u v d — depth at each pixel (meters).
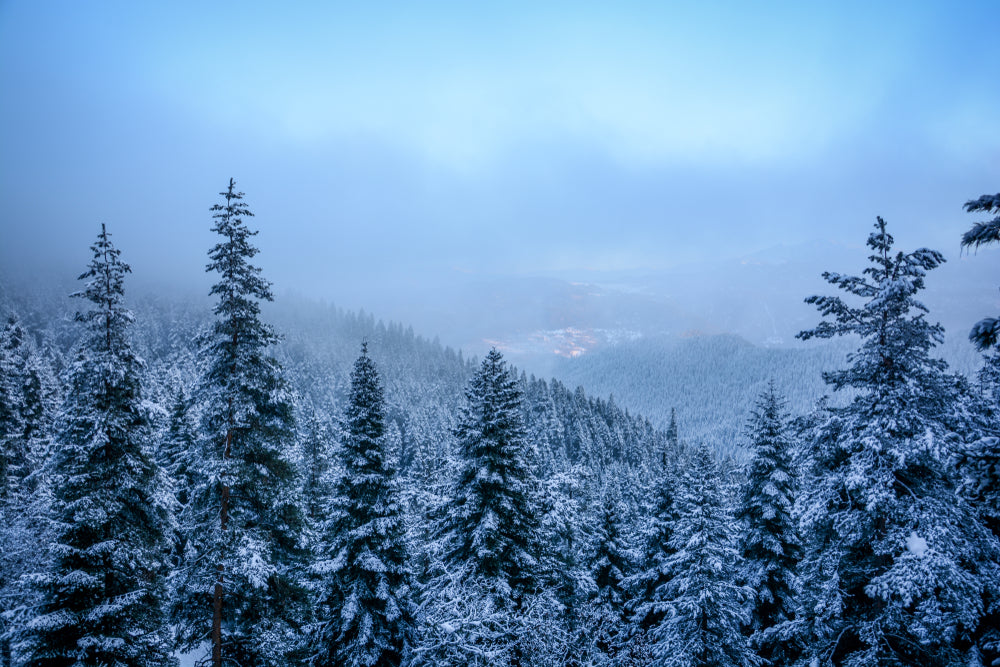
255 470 14.82
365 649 17.55
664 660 17.22
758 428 22.67
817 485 13.59
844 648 13.91
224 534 13.92
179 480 24.41
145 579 14.66
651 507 26.20
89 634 12.94
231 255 14.47
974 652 11.52
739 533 22.06
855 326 12.95
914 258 11.80
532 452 22.05
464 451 20.09
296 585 16.47
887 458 12.19
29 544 15.74
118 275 14.45
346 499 18.67
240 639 14.96
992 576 11.19
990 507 10.56
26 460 27.70
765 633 15.56
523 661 12.65
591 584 21.56
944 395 12.04
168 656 14.88
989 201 6.01
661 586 21.67
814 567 14.02
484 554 17.48
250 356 14.77
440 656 12.70
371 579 18.55
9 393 25.88
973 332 6.07
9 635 12.52
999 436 9.08
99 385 13.77
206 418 14.58
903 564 11.22
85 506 13.27
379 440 19.03
